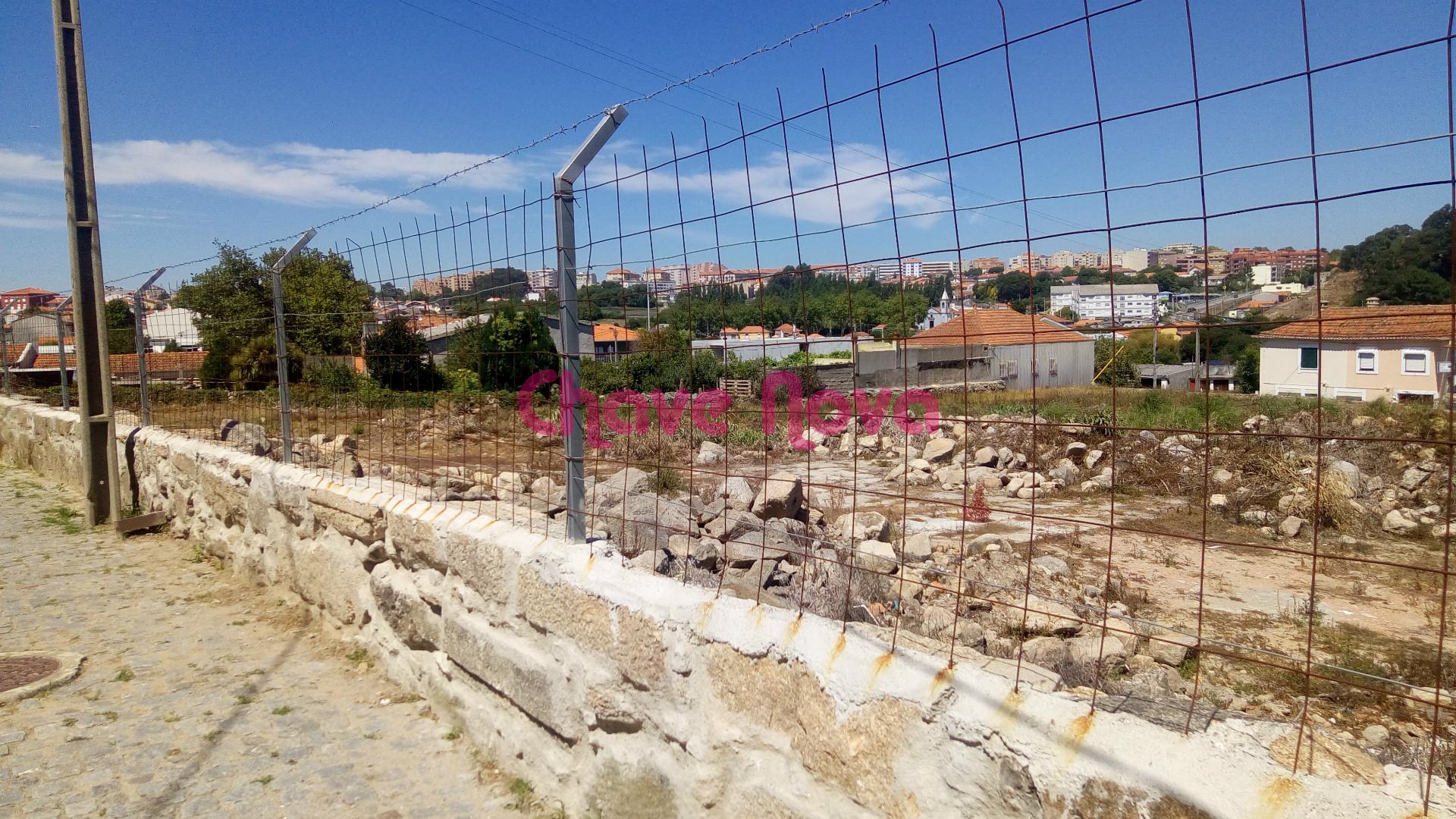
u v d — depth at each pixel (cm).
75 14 873
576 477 369
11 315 1667
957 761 215
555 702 351
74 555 757
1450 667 549
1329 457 1177
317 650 525
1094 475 1312
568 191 370
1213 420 1209
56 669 490
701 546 582
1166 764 183
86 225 870
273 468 627
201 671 493
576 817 341
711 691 286
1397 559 875
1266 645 607
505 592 384
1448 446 164
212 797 360
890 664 238
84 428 872
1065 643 508
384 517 484
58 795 359
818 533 784
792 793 257
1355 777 174
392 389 569
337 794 364
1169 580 789
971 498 1185
